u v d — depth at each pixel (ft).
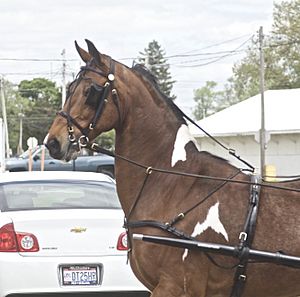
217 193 20.97
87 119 21.24
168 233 20.84
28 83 358.64
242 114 128.16
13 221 30.01
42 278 29.68
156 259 20.72
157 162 21.76
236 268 20.39
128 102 21.61
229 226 20.53
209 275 20.61
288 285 20.53
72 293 29.84
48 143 21.34
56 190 33.22
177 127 22.00
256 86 208.33
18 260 29.60
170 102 22.25
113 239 30.45
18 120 340.80
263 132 107.45
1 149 100.99
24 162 98.73
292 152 118.32
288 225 20.42
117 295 30.35
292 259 19.90
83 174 35.55
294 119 121.60
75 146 21.18
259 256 20.08
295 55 199.11
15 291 29.50
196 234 20.67
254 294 20.75
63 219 30.17
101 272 30.22
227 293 20.77
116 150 22.03
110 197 33.01
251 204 20.59
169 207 21.15
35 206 31.76
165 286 20.67
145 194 21.62
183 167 21.58
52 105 349.61
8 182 33.73
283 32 198.29
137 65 22.39
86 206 31.94
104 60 21.48
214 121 127.03
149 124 21.79
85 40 21.40
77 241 30.19
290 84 200.34
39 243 29.91
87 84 21.24
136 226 21.36
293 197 20.80
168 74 334.65
